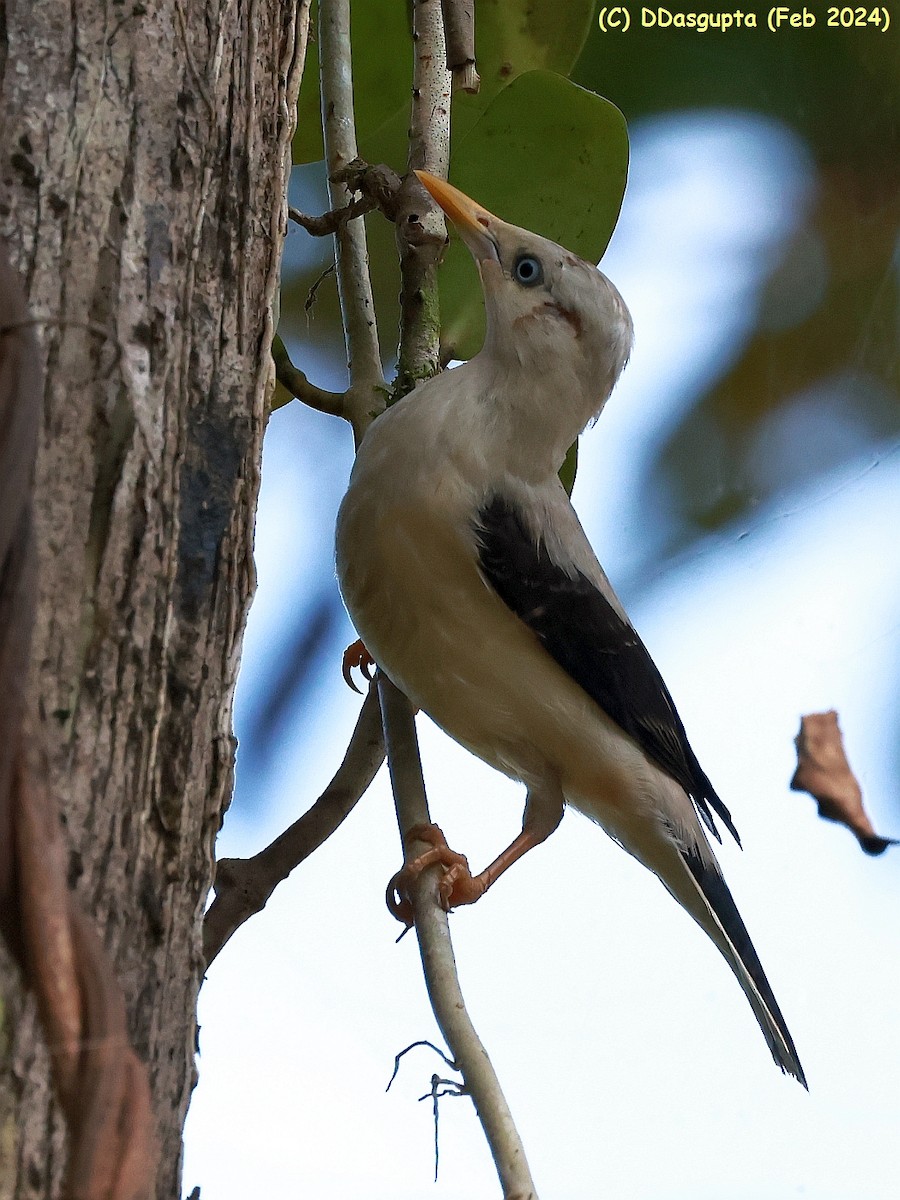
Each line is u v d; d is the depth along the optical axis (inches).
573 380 328.8
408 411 315.6
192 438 184.7
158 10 186.2
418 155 337.7
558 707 323.9
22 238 167.9
